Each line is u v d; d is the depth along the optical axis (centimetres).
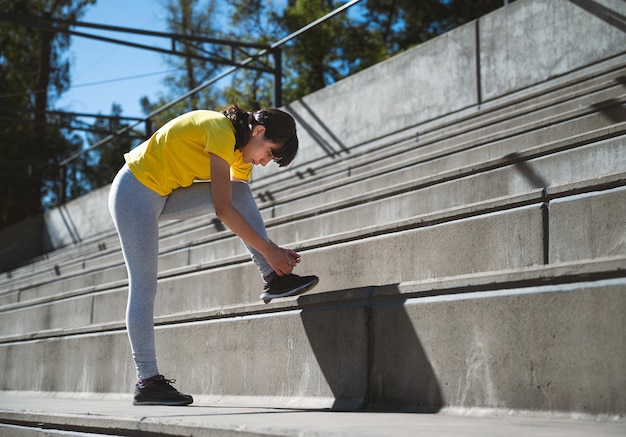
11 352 536
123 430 217
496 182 402
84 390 439
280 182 1123
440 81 916
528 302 209
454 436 153
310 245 390
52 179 2212
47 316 664
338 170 838
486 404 216
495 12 851
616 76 619
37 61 2931
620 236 253
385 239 341
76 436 237
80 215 1927
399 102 976
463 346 226
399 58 981
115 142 3180
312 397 279
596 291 193
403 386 244
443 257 311
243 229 284
